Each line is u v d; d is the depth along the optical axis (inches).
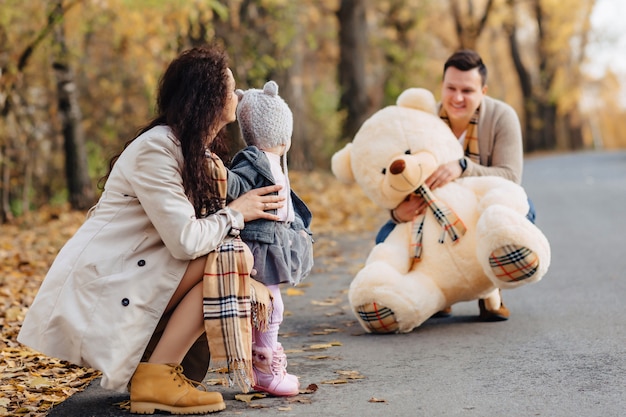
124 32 617.3
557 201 620.4
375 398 167.3
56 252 429.4
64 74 676.7
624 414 152.4
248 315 157.0
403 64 1181.1
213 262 157.2
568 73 1899.6
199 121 159.3
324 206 634.2
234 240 159.8
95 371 204.5
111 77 901.8
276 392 171.0
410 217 235.8
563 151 1833.2
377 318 226.4
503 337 220.5
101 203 161.6
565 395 165.8
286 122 173.0
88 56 879.1
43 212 693.9
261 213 163.5
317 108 1314.0
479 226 218.8
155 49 633.0
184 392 159.0
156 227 155.5
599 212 534.6
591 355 197.5
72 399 176.9
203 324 158.2
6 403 178.1
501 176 239.3
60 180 939.3
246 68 764.6
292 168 973.8
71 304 154.1
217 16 733.3
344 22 975.0
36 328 155.2
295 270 170.1
